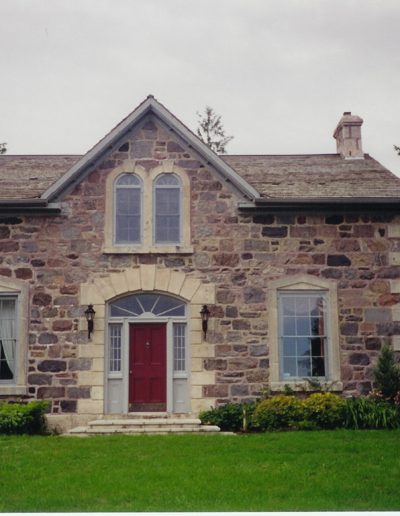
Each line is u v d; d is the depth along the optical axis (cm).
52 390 1574
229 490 930
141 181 1666
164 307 1631
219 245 1638
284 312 1634
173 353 1617
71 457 1135
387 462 1077
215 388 1580
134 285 1617
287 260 1638
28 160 1964
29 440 1309
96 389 1573
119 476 1005
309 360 1619
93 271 1622
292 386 1584
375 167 1878
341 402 1481
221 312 1611
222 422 1494
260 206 1633
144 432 1419
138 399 1598
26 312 1603
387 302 1633
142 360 1616
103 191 1652
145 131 1681
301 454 1141
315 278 1633
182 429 1430
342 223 1659
